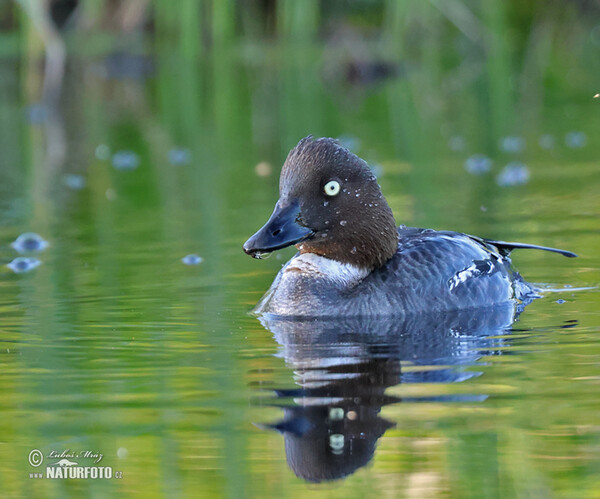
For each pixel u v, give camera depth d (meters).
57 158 20.94
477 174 17.98
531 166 18.55
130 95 28.53
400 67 30.62
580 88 27.64
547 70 30.22
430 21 31.66
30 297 10.82
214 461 6.23
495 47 29.91
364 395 7.26
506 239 13.07
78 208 16.22
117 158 20.83
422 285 10.30
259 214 15.22
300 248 10.82
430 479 5.95
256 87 29.55
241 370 8.00
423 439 6.44
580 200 15.44
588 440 6.35
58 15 31.47
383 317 9.98
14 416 7.08
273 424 6.74
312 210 10.40
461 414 6.82
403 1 30.44
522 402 7.02
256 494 5.85
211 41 30.98
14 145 22.41
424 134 22.36
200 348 8.75
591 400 7.02
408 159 19.67
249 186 17.55
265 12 31.98
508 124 23.39
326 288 10.34
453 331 9.26
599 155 19.33
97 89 29.64
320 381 7.63
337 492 5.83
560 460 6.11
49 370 8.15
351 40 31.48
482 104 25.95
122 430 6.76
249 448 6.39
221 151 21.14
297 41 30.66
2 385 7.77
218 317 9.94
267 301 10.41
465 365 7.98
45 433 6.76
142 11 31.23
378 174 18.28
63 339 9.12
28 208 16.33
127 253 12.98
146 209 15.97
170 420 6.89
